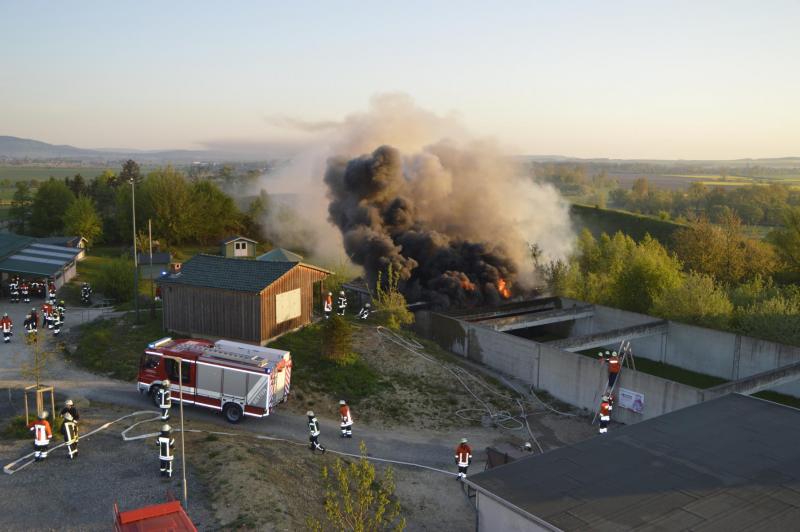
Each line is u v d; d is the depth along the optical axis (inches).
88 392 1024.9
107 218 3316.9
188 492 701.9
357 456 914.7
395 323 1555.1
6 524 621.0
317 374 1181.1
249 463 778.2
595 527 557.3
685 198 6875.0
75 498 676.7
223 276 1268.5
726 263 2581.2
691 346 1561.3
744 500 612.1
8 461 757.3
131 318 1417.3
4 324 1268.5
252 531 631.2
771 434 780.6
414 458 934.4
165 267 2353.6
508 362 1405.0
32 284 1771.7
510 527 609.3
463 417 1121.4
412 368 1289.4
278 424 987.3
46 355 1019.9
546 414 1191.6
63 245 2598.4
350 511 597.6
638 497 613.9
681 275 2154.3
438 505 794.8
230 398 955.3
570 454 715.4
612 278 2214.6
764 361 1419.8
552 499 608.1
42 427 756.0
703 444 746.8
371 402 1128.2
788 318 1583.4
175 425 912.9
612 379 1170.6
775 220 5349.4
